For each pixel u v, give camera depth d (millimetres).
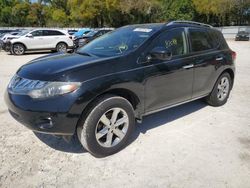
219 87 5523
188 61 4551
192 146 3945
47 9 69625
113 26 57562
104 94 3533
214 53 5160
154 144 3982
